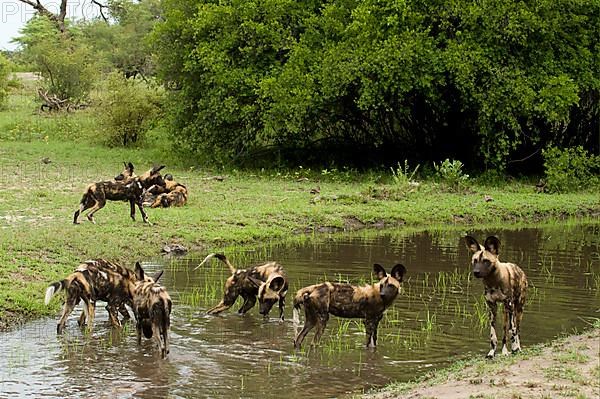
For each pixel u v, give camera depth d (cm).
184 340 897
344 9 2416
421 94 2384
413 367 800
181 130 2645
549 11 2280
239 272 1012
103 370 789
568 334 905
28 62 5328
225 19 2464
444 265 1320
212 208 1744
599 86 2344
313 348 863
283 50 2486
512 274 806
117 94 2961
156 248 1388
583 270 1285
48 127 3200
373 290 858
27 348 858
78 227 1445
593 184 2302
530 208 1947
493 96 2200
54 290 881
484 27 2259
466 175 2200
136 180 1534
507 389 636
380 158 2652
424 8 2288
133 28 5009
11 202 1686
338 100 2434
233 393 728
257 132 2547
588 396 609
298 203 1845
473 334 915
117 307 955
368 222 1744
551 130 2575
